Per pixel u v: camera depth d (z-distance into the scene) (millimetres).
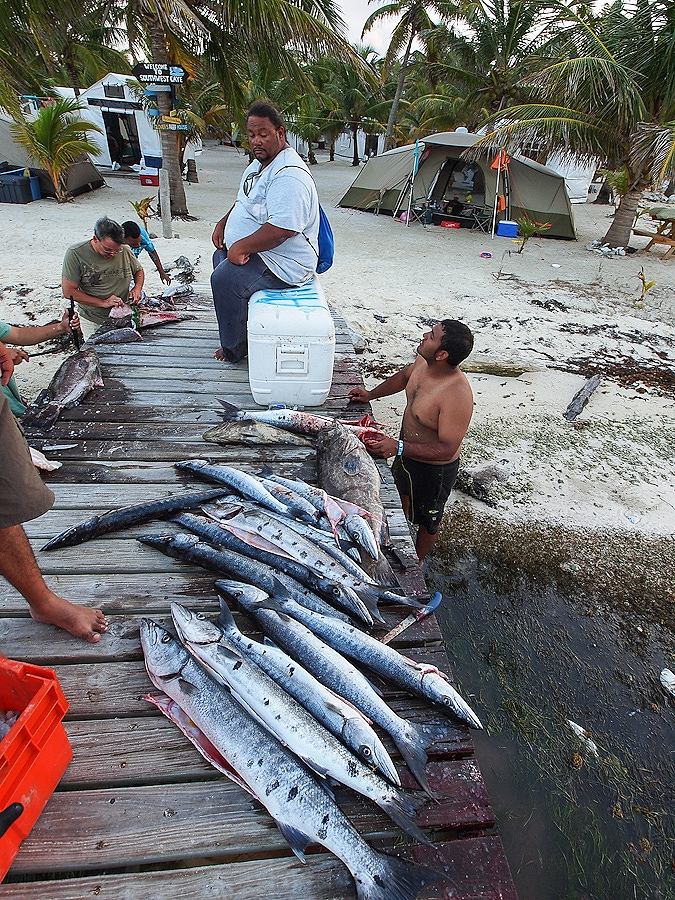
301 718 2051
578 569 4457
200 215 15078
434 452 3592
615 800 2975
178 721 2064
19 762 1637
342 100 30094
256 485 3229
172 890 1668
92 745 2008
